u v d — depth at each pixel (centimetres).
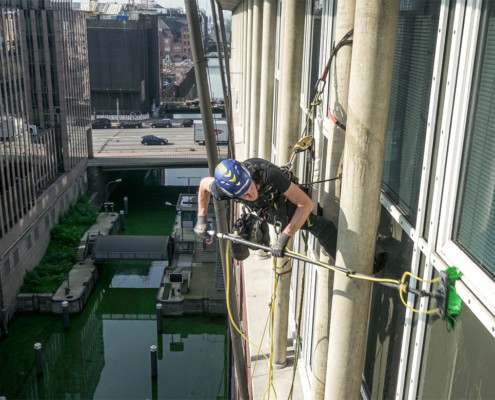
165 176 10569
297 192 463
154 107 12656
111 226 6950
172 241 6269
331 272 582
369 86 393
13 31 4984
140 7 18425
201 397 4297
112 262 6341
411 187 429
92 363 4622
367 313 462
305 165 913
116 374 4497
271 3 1447
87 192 7812
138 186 9375
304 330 1013
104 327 5147
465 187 343
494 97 308
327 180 557
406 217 436
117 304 5534
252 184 462
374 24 379
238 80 4131
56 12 6481
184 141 9681
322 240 548
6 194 4784
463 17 336
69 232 6206
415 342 410
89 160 7994
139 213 8069
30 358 4609
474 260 329
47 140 6400
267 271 1575
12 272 4938
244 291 1545
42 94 6588
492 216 309
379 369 512
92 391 4272
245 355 1407
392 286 396
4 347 4709
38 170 6034
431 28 392
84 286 5381
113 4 16225
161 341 4962
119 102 11562
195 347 4897
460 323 335
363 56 391
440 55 365
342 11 512
